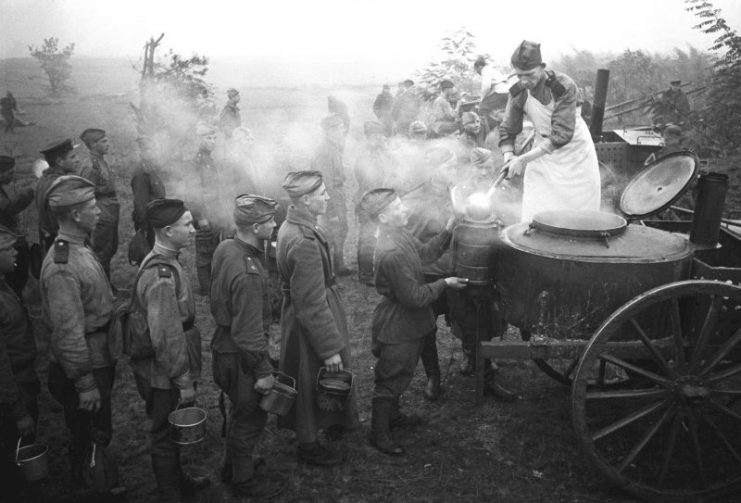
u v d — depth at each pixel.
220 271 3.16
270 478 3.59
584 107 9.52
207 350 5.31
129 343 3.07
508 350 3.44
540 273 3.34
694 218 3.60
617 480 3.25
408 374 3.80
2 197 5.31
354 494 3.45
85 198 3.00
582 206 4.40
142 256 5.99
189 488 3.44
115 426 4.17
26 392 3.38
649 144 7.56
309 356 3.48
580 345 3.35
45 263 2.99
